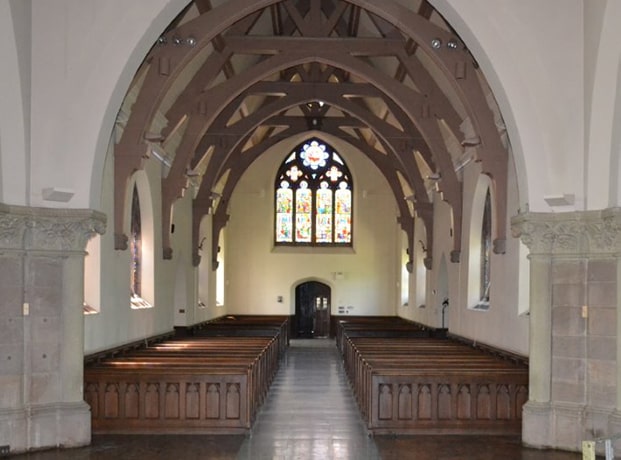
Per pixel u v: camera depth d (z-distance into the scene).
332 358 20.92
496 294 14.16
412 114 15.52
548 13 9.40
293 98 18.95
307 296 28.14
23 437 8.91
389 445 9.37
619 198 8.93
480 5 9.46
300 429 10.42
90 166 9.36
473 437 9.81
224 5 11.66
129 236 14.47
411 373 9.96
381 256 27.55
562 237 9.18
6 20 8.66
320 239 27.88
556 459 8.63
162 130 15.10
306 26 15.04
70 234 9.23
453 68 11.88
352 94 18.84
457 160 17.53
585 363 9.09
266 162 27.41
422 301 23.59
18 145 9.03
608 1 8.54
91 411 9.94
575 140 9.29
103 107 9.38
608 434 8.75
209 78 15.23
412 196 21.39
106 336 12.84
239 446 9.32
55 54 9.31
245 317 26.83
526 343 12.02
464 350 13.91
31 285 9.12
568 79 9.34
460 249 17.41
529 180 9.38
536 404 9.24
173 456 8.75
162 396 9.98
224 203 24.09
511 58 9.42
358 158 27.50
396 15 11.60
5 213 8.79
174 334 18.91
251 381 10.32
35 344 9.11
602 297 8.97
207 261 23.28
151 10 9.43
